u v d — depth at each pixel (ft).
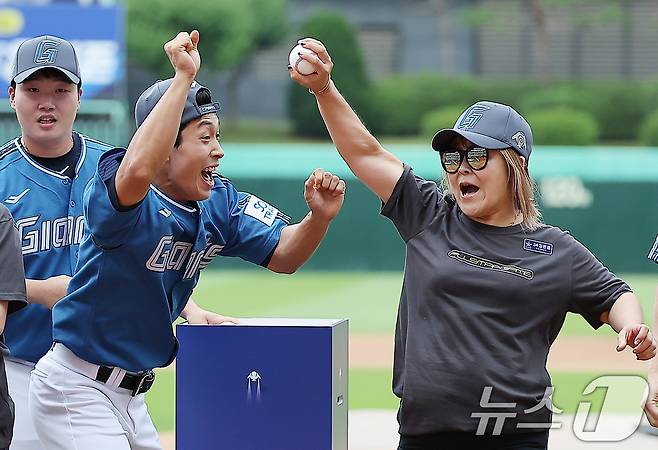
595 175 230.89
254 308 172.86
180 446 48.78
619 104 394.93
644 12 443.73
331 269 233.96
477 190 47.01
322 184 51.62
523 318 46.16
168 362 49.73
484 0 450.30
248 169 233.96
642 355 45.52
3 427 44.52
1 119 222.28
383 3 453.58
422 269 47.01
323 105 49.47
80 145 57.57
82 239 53.83
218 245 52.54
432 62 449.89
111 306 48.14
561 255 46.93
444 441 46.47
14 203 55.62
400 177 48.42
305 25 409.49
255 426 48.42
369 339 145.48
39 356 55.11
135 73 404.77
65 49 55.42
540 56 431.43
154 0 384.88
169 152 45.29
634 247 230.27
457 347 45.80
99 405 48.73
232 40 397.39
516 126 47.19
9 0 282.56
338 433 49.42
